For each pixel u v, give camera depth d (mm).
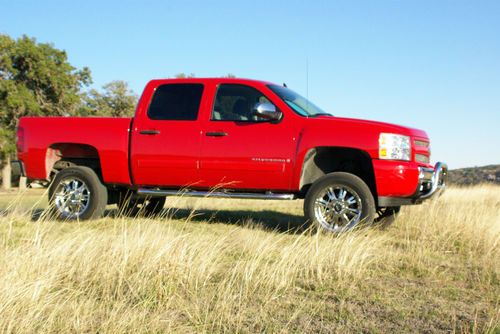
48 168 7781
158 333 3092
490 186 21812
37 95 44344
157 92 7449
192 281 4105
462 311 3619
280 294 3918
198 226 7117
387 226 7688
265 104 6711
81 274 4141
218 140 7039
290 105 7008
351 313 3516
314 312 3512
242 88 7164
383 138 6477
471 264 5207
